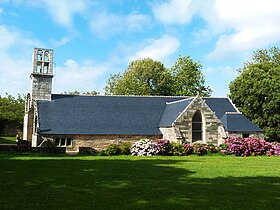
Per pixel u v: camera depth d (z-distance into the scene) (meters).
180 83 68.50
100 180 13.46
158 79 69.06
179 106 36.22
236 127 36.31
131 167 18.33
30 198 10.05
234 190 11.50
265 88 44.59
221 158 26.31
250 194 10.85
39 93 36.97
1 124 61.09
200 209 8.87
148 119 37.31
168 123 34.00
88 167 18.03
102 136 33.69
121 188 11.73
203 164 20.69
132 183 12.81
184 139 32.44
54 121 34.03
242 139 31.59
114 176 14.61
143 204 9.35
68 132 32.91
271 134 44.91
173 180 13.70
